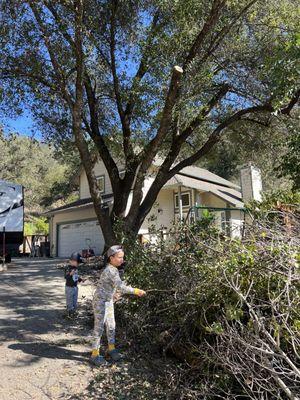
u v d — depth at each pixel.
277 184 22.38
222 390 3.77
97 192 11.66
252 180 22.00
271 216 6.27
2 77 10.89
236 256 4.11
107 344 5.47
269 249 3.92
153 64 10.30
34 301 8.38
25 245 28.30
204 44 11.03
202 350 4.25
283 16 10.15
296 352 3.18
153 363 4.79
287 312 3.33
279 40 9.96
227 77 11.88
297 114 11.84
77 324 6.55
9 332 6.11
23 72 10.88
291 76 7.66
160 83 10.16
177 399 3.98
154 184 12.47
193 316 4.61
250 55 11.27
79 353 5.24
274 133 13.91
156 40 10.23
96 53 11.88
